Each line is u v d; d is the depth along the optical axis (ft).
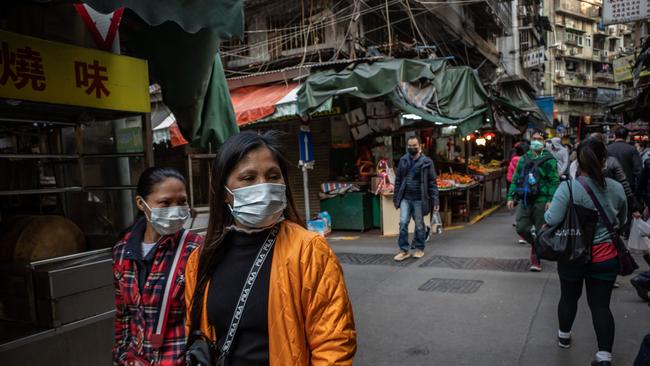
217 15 9.69
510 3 73.31
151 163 11.17
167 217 6.67
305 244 4.55
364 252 25.53
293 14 37.52
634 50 42.60
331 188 32.68
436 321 14.53
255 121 27.61
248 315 4.43
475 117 31.37
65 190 11.44
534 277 18.94
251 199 4.50
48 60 9.20
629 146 22.31
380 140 32.99
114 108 10.38
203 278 4.82
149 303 6.53
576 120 156.76
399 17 41.55
